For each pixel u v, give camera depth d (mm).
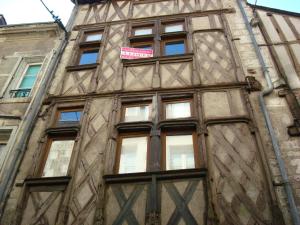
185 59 7355
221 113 6070
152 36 8375
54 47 8789
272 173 5047
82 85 7375
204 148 5492
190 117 6078
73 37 9102
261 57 7023
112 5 10016
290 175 4988
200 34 8070
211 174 5137
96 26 9289
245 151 5383
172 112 6402
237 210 4672
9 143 6422
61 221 4941
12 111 7219
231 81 6672
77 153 5891
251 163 5199
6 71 8406
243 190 4883
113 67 7621
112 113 6480
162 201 4906
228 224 4539
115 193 5148
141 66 7461
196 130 5879
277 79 6551
